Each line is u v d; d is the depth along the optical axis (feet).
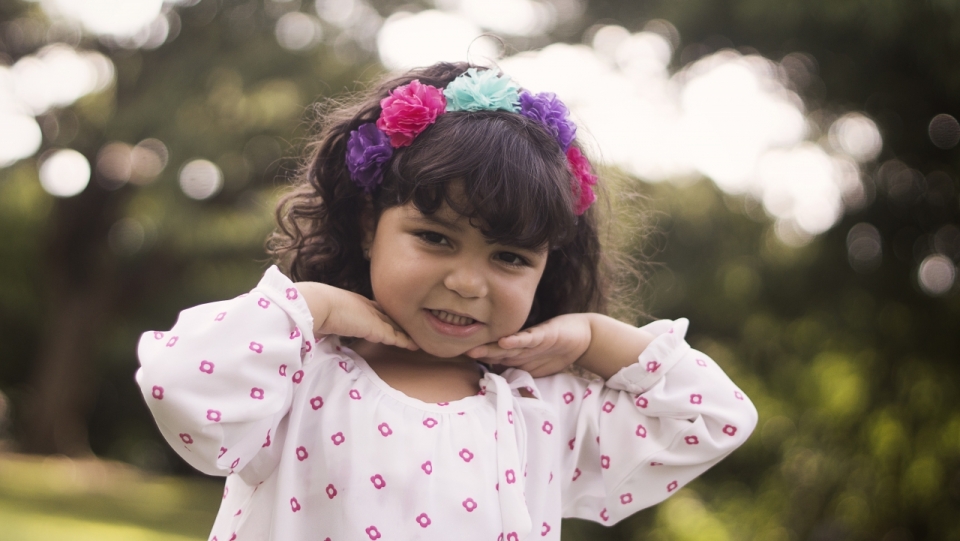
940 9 21.85
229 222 35.81
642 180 28.63
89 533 20.70
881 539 25.89
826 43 24.38
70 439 46.32
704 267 29.30
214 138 34.01
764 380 29.94
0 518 21.26
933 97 23.93
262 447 4.82
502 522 4.98
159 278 44.37
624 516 5.76
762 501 30.07
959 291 24.63
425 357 5.56
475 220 4.85
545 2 33.53
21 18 40.09
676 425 5.60
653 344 5.70
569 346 5.65
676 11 27.12
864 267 25.88
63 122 40.73
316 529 4.82
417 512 4.80
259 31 34.94
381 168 5.25
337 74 34.17
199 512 30.73
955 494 24.95
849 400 26.50
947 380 24.86
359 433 4.92
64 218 43.88
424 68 5.95
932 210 24.62
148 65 36.76
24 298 53.06
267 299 4.80
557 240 5.26
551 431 5.48
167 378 4.38
